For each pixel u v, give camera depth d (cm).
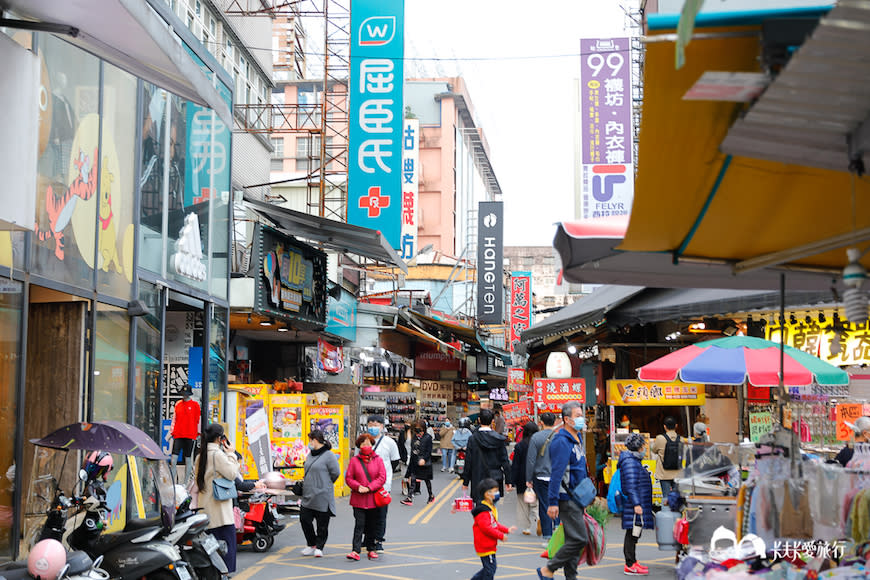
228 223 1831
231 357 2373
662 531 916
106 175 1205
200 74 823
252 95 3045
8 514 910
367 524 1180
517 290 4234
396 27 2502
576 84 2675
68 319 1132
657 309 1305
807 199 429
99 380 1177
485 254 4266
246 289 1902
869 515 555
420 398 3688
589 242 522
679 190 419
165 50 721
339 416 2003
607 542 1323
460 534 1438
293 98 5775
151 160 1390
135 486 1205
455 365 3919
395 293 3161
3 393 912
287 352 2667
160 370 1413
